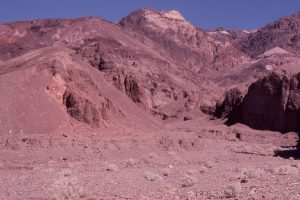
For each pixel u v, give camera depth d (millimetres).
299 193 19750
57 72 69938
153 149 57250
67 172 32969
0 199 21266
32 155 45875
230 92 124500
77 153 48562
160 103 162000
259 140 96125
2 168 38656
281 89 103500
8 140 49375
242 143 87688
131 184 26766
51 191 22453
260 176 29281
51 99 64562
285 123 101000
